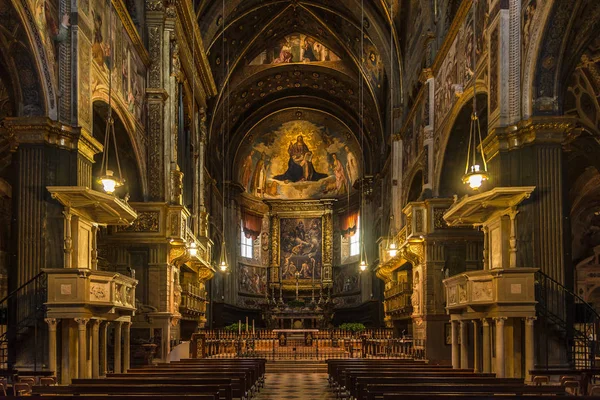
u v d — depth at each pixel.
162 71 22.42
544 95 14.05
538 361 13.05
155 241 21.16
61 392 8.98
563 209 13.70
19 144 13.68
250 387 13.90
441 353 22.83
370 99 39.78
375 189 41.31
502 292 12.88
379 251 36.50
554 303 13.29
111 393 8.88
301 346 32.91
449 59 21.64
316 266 48.62
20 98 13.84
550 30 13.45
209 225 35.91
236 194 44.59
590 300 25.55
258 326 46.47
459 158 22.45
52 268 12.93
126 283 14.95
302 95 44.16
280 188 49.56
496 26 15.17
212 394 8.43
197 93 29.41
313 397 14.47
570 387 11.52
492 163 14.77
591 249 25.64
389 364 15.96
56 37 14.21
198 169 30.22
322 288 47.62
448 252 23.31
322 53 39.06
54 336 12.66
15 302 13.26
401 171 31.39
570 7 13.06
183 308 25.80
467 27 19.03
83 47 14.80
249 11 32.91
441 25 23.91
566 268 13.55
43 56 13.63
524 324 13.48
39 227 13.52
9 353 13.10
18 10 12.54
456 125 21.03
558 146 13.82
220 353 27.08
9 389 10.65
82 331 12.73
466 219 15.58
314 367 23.23
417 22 27.62
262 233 49.16
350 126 45.34
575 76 18.33
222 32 31.81
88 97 15.09
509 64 14.59
